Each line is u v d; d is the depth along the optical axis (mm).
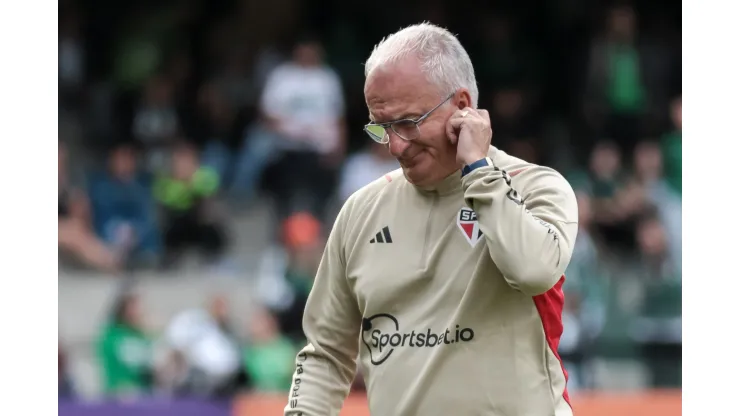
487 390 11445
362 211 12578
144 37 52312
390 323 12047
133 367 32125
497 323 11547
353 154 45281
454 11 55250
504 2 54312
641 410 27125
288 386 32219
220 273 40344
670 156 43750
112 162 42156
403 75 11516
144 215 41500
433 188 12070
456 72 11734
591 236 39688
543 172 11984
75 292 39625
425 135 11578
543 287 10930
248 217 42594
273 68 49062
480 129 11422
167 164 43375
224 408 26906
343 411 26156
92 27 52000
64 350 34312
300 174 42594
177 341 31734
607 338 34438
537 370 11602
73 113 47375
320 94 43031
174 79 50250
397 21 55219
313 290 13016
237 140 47094
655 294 36344
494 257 11000
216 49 52969
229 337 32438
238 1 54781
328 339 12836
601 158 41781
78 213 40969
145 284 39719
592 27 52812
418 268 11906
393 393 11859
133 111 47250
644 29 52469
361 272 12289
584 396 27281
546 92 51938
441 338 11617
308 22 54969
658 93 46500
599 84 46125
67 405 26562
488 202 11070
